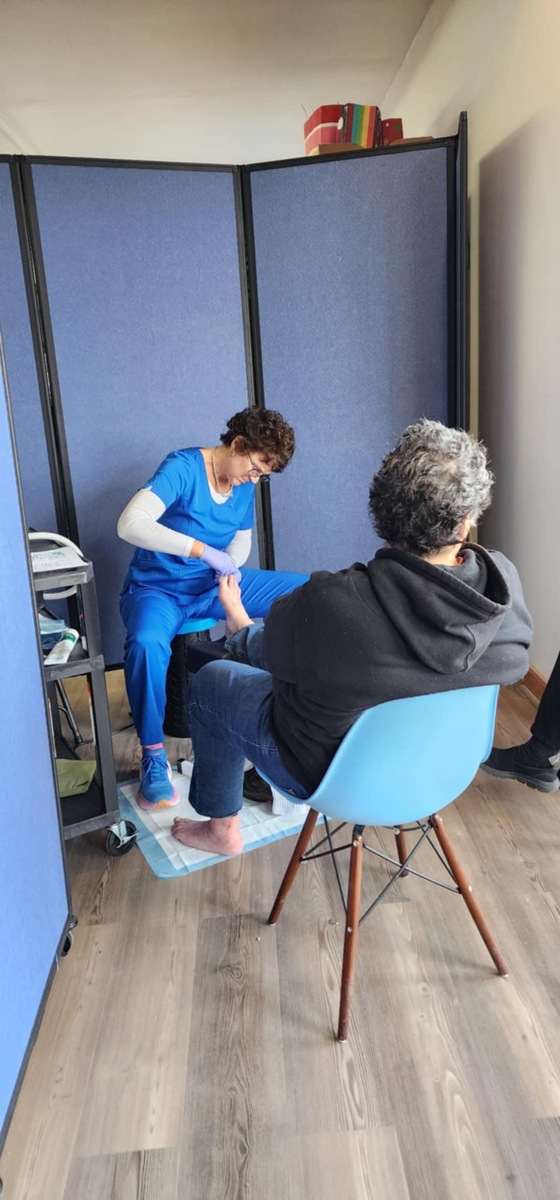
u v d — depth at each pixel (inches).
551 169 92.2
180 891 71.2
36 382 105.5
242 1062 53.0
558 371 95.2
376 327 112.5
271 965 61.6
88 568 68.5
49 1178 45.9
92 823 74.4
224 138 202.1
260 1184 44.8
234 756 67.4
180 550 87.1
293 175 107.3
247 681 60.7
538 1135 46.7
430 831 77.8
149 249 105.9
